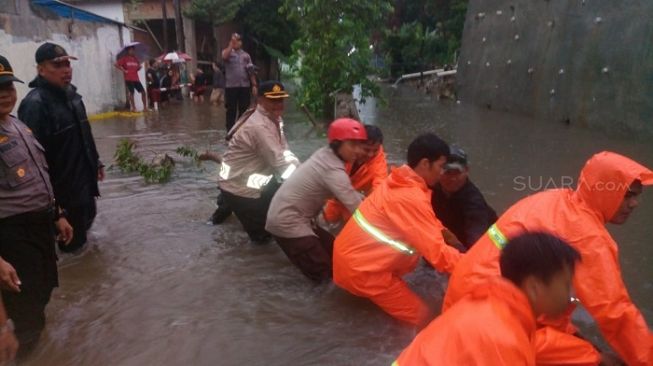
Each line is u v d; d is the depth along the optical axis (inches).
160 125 559.8
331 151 181.5
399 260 157.3
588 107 463.5
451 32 1233.4
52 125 193.6
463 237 187.9
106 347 149.0
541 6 569.3
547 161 335.9
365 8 463.2
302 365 138.7
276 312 165.0
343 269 161.8
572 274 80.4
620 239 207.6
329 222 230.1
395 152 374.9
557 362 118.8
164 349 147.2
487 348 78.8
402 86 1197.1
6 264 134.2
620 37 428.1
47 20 561.6
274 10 1122.0
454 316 85.1
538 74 562.3
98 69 671.1
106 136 487.8
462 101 778.8
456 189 182.7
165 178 310.0
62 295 178.1
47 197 154.0
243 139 213.0
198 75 876.6
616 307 111.4
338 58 463.8
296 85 538.6
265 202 214.5
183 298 174.4
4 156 145.5
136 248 215.2
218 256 206.8
